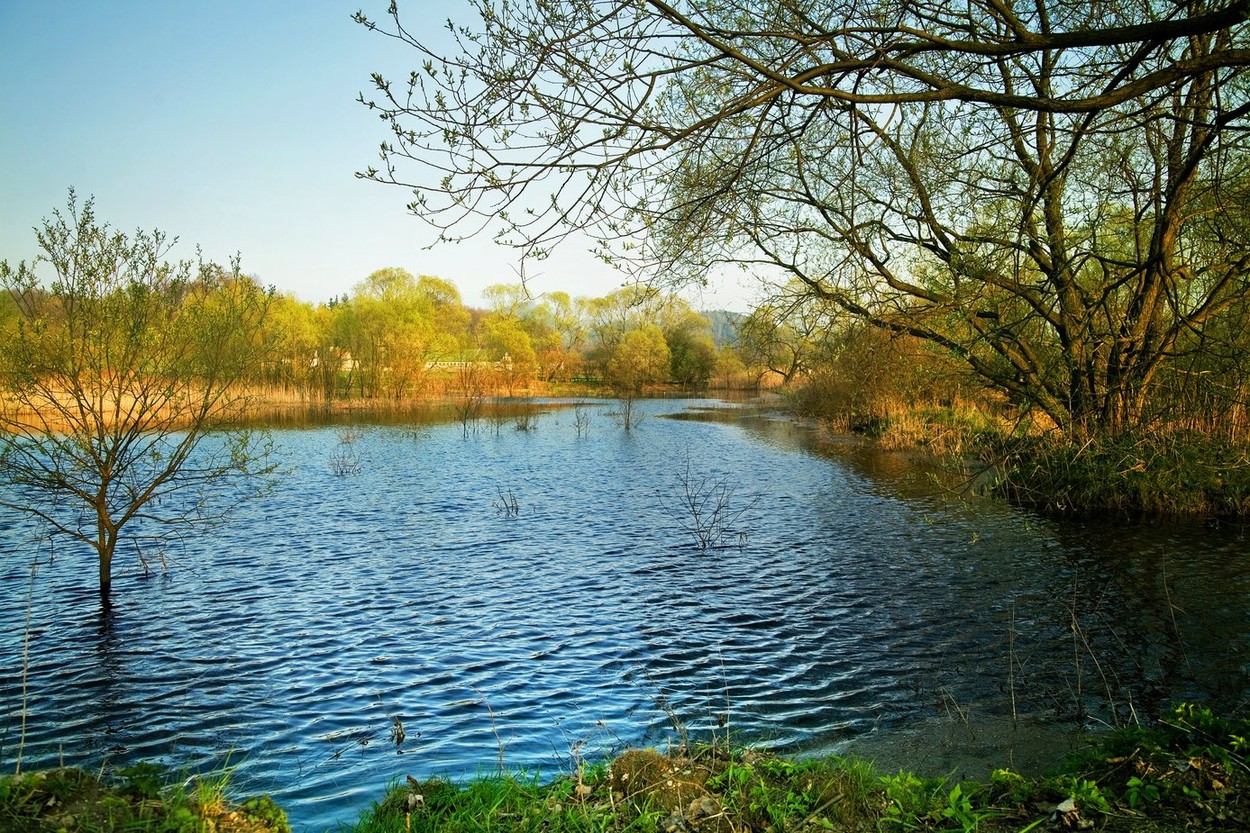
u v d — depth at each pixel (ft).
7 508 63.82
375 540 53.93
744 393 266.57
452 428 141.59
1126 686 27.12
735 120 23.91
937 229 48.16
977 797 16.60
